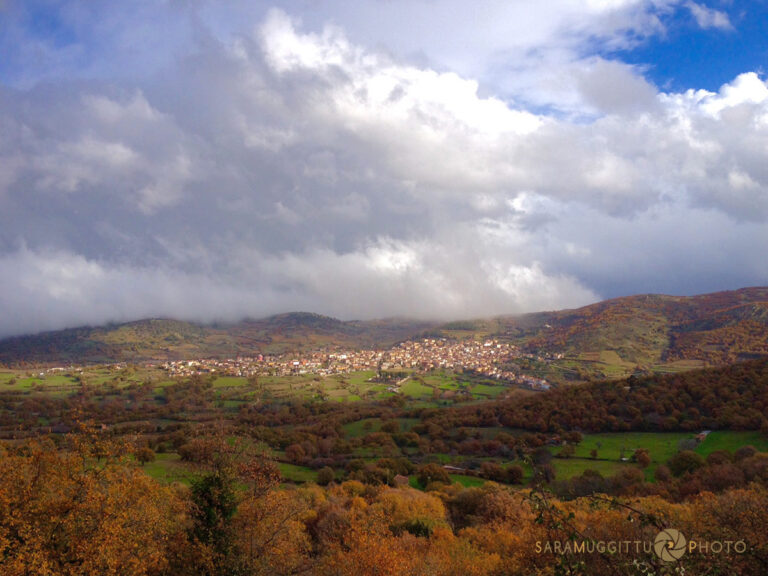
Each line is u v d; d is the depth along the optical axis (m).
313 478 64.19
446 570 29.09
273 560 27.05
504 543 32.84
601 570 9.19
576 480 51.31
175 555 25.52
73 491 21.62
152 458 58.50
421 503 44.56
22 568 18.03
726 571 8.63
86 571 19.56
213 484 25.83
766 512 15.76
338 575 27.47
